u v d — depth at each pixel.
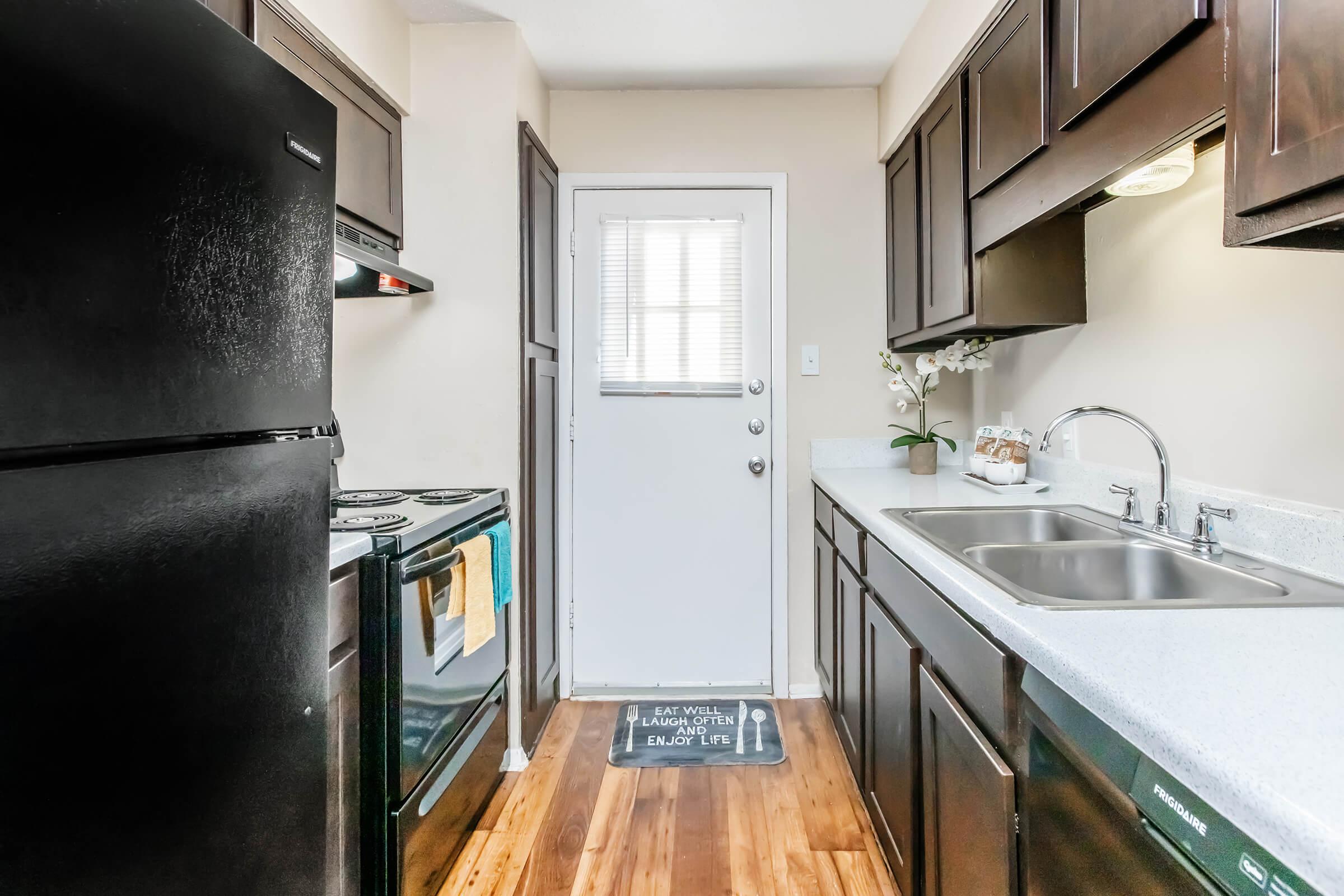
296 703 0.71
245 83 0.63
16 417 0.43
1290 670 0.63
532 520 2.07
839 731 1.99
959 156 1.68
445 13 1.92
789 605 2.45
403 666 1.31
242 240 0.63
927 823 1.16
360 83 1.75
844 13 1.92
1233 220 0.71
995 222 1.50
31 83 0.43
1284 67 0.64
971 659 0.95
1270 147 0.65
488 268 1.98
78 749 0.46
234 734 0.61
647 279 2.42
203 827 0.57
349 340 2.01
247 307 0.64
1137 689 0.59
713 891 1.45
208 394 0.59
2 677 0.41
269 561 0.67
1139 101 0.98
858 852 1.57
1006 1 1.40
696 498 2.45
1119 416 1.27
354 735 1.25
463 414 1.99
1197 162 1.26
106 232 0.49
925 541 1.22
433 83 1.97
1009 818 0.83
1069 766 0.72
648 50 2.13
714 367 2.43
